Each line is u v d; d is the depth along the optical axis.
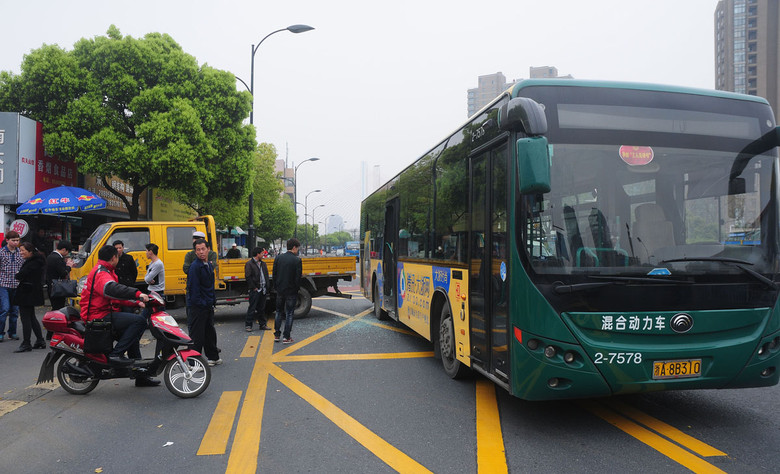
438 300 7.04
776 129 4.59
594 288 4.06
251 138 20.73
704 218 4.36
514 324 4.32
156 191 26.16
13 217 15.86
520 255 4.27
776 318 4.30
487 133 5.12
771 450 3.98
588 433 4.42
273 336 9.70
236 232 43.12
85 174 18.27
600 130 4.39
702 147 4.48
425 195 7.74
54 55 16.98
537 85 4.47
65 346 5.75
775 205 4.47
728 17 104.19
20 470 3.80
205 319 7.00
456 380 6.33
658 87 4.59
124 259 8.82
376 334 9.84
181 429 4.67
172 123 17.52
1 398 5.72
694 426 4.56
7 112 15.62
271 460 3.93
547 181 3.89
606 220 4.25
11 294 9.52
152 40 18.80
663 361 4.08
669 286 4.12
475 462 3.83
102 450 4.18
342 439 4.35
